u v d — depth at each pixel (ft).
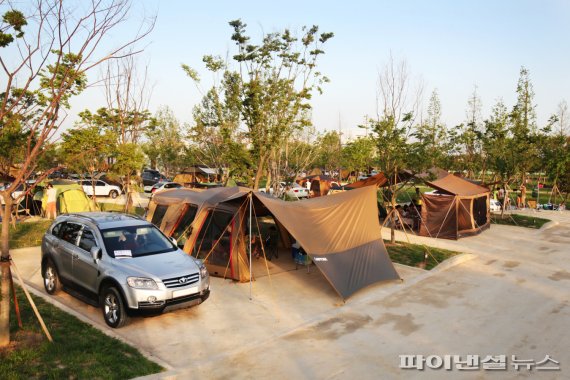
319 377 19.99
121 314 23.47
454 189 58.65
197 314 27.40
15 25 17.89
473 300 31.99
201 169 125.59
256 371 20.35
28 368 18.60
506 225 69.97
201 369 20.29
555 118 82.43
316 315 28.07
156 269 24.53
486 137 86.69
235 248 34.94
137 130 56.59
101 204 80.59
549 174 93.25
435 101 96.02
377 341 24.32
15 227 51.52
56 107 20.13
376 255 37.32
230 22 47.42
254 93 48.42
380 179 60.80
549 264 43.93
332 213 36.78
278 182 62.90
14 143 28.27
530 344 24.31
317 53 49.90
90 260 25.54
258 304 29.76
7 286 20.44
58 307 26.48
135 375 18.84
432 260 44.04
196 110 53.01
